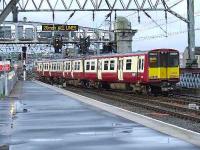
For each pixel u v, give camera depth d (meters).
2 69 48.38
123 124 17.31
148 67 39.34
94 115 20.83
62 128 16.14
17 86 56.69
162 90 39.94
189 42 44.91
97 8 51.94
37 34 87.31
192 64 44.62
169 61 39.84
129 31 79.06
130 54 42.81
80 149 11.80
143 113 27.09
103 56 50.22
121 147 12.05
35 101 30.06
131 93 45.81
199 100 33.19
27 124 17.42
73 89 56.12
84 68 57.28
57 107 25.31
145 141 13.09
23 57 88.00
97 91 50.47
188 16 45.00
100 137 13.90
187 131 15.38
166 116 25.48
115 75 46.34
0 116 20.66
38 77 94.44
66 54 93.06
